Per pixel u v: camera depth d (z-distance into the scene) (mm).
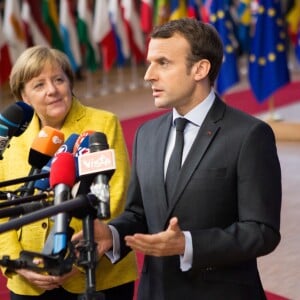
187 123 3734
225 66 14266
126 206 4012
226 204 3594
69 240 2867
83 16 18359
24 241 4449
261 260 8250
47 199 3158
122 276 4520
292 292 7391
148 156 3842
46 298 4484
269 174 3531
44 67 4422
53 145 3592
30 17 17125
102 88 20781
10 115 3639
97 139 3217
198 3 16391
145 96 19578
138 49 19141
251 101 18266
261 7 14242
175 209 3633
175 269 3689
